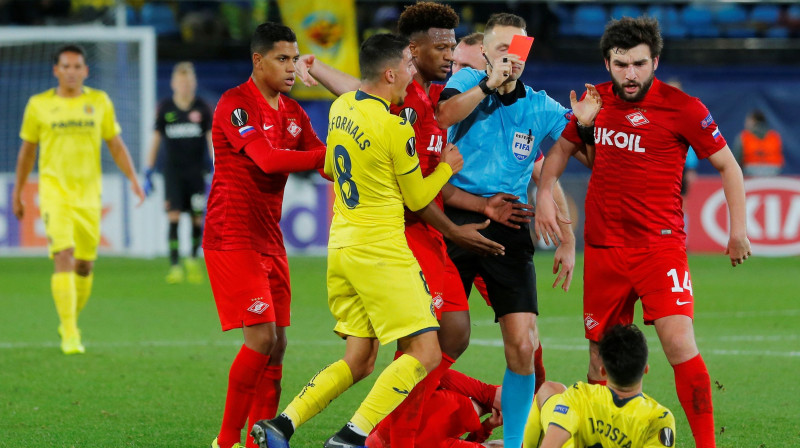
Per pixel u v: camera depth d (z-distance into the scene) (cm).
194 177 5172
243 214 2008
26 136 3231
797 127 6969
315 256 6412
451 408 1942
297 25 6819
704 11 8275
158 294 4681
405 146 1772
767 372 2905
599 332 2036
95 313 4084
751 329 3719
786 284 5091
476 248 1936
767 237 6512
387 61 1800
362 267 1795
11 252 6288
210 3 7744
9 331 3641
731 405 2491
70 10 7594
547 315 4116
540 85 6800
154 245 6556
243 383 1972
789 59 7600
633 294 2002
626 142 1956
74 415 2372
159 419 2339
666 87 1947
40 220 6312
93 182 3284
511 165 2059
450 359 1998
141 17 7694
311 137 2153
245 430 2277
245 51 7388
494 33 1969
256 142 1959
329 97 6738
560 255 2159
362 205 1802
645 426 1571
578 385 1616
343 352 3234
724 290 4866
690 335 1906
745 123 6994
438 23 1989
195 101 5159
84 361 3050
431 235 1933
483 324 3881
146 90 6091
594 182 2011
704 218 6612
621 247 1973
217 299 2023
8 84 6525
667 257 1945
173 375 2852
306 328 3738
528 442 1736
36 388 2669
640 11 8169
